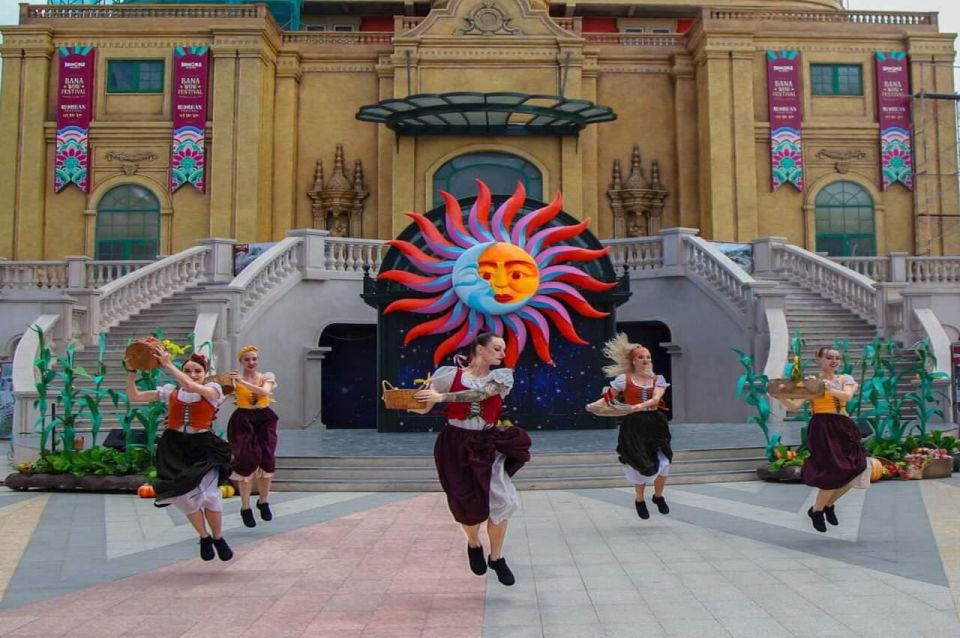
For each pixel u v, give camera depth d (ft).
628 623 18.99
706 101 109.19
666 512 32.09
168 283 77.82
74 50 108.58
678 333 75.51
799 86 110.42
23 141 107.34
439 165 106.63
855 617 19.07
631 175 110.83
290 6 125.70
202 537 24.64
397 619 19.49
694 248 74.79
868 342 68.80
